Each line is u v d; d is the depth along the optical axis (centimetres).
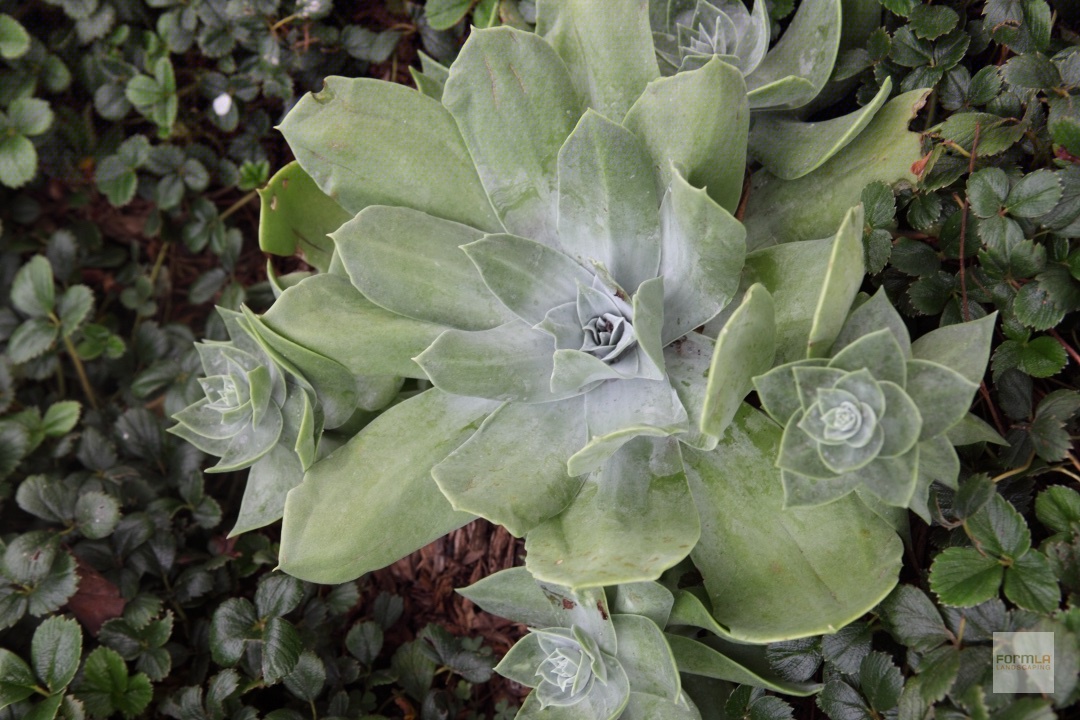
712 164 58
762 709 59
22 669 66
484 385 61
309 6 75
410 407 63
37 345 78
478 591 62
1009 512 55
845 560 56
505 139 61
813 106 65
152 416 75
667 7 66
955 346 55
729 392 53
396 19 76
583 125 58
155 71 79
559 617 61
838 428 52
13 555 69
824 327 53
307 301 63
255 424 62
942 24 61
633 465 59
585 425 61
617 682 60
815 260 59
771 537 58
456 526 62
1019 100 60
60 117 82
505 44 60
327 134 63
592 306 61
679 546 55
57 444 76
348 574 60
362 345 62
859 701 57
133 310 85
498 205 63
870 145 61
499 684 70
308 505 61
